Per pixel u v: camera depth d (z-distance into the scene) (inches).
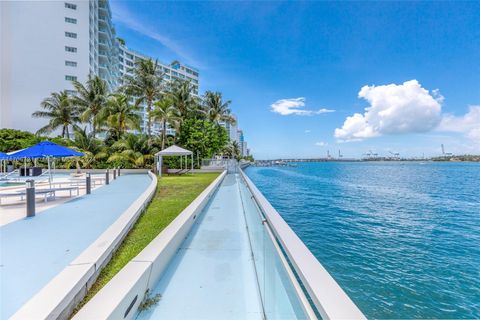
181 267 127.0
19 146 935.7
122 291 75.9
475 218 520.1
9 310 90.0
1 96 1298.0
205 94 1456.7
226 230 193.6
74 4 1438.2
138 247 163.6
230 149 2610.7
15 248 151.1
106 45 1819.6
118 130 1000.9
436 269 269.6
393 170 2479.1
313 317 41.1
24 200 322.0
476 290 225.6
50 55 1375.5
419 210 594.6
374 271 264.2
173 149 768.3
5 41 1311.5
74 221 214.5
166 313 88.6
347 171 2362.2
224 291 104.6
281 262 64.4
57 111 1047.0
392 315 193.6
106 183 508.7
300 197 778.8
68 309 88.4
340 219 497.7
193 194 405.4
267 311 84.2
